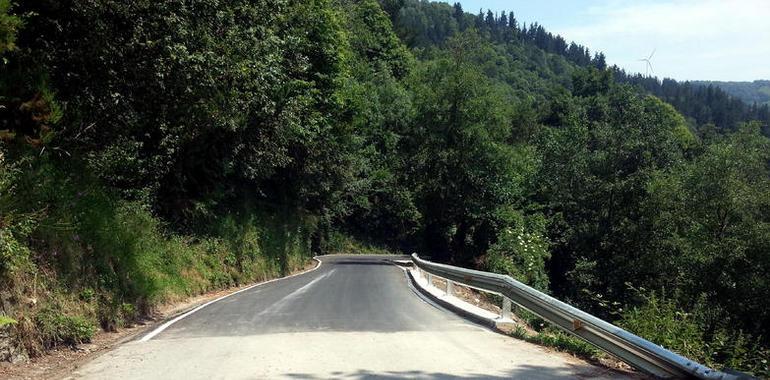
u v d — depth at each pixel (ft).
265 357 24.31
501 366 23.50
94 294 31.37
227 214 78.07
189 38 38.55
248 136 67.72
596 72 333.42
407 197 171.63
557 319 29.09
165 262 50.83
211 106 45.29
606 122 151.43
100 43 33.71
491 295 67.15
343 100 106.11
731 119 501.56
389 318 36.81
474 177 144.66
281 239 101.04
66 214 30.45
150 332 31.30
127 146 40.32
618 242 129.18
